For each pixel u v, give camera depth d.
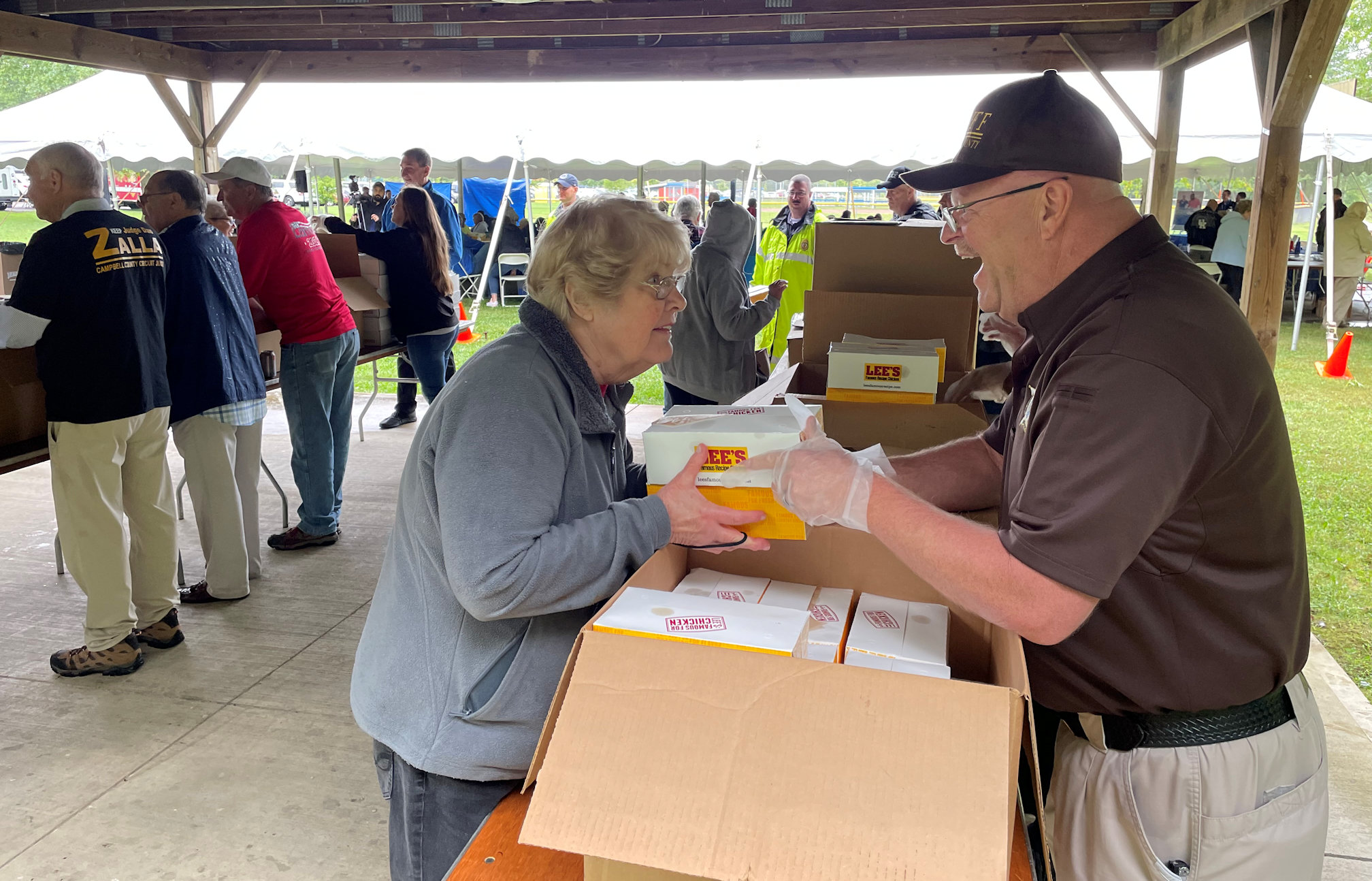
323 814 2.21
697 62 6.08
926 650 0.99
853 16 5.18
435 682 1.13
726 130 7.88
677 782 0.78
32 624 3.16
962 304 2.25
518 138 7.89
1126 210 1.03
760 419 1.19
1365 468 5.34
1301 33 3.58
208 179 3.53
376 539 4.05
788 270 5.68
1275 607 1.03
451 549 1.01
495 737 1.12
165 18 5.48
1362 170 12.46
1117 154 1.04
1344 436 6.04
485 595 0.99
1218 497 0.96
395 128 7.89
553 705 0.84
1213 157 8.42
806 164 7.79
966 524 0.95
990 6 4.80
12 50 4.97
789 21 5.17
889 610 1.11
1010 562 0.90
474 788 1.15
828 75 6.02
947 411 1.91
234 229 4.03
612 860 0.80
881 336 2.31
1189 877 1.10
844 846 0.73
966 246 1.15
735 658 0.81
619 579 1.06
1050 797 1.20
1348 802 2.20
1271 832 1.08
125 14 5.50
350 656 2.98
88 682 2.78
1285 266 3.89
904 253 2.41
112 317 2.58
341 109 7.96
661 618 0.90
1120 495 0.86
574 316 1.14
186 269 3.04
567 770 0.80
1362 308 12.56
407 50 6.27
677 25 5.26
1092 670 1.08
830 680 0.79
